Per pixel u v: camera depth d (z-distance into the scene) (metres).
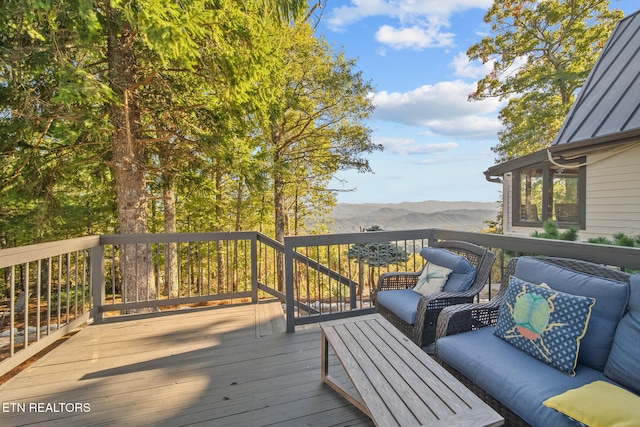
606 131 4.16
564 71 10.45
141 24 3.01
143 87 4.79
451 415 1.15
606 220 5.15
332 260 8.16
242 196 10.75
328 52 8.58
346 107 9.03
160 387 2.03
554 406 1.15
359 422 1.68
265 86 4.41
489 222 13.97
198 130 4.75
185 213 10.06
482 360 1.61
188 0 3.10
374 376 1.43
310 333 2.94
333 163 9.53
